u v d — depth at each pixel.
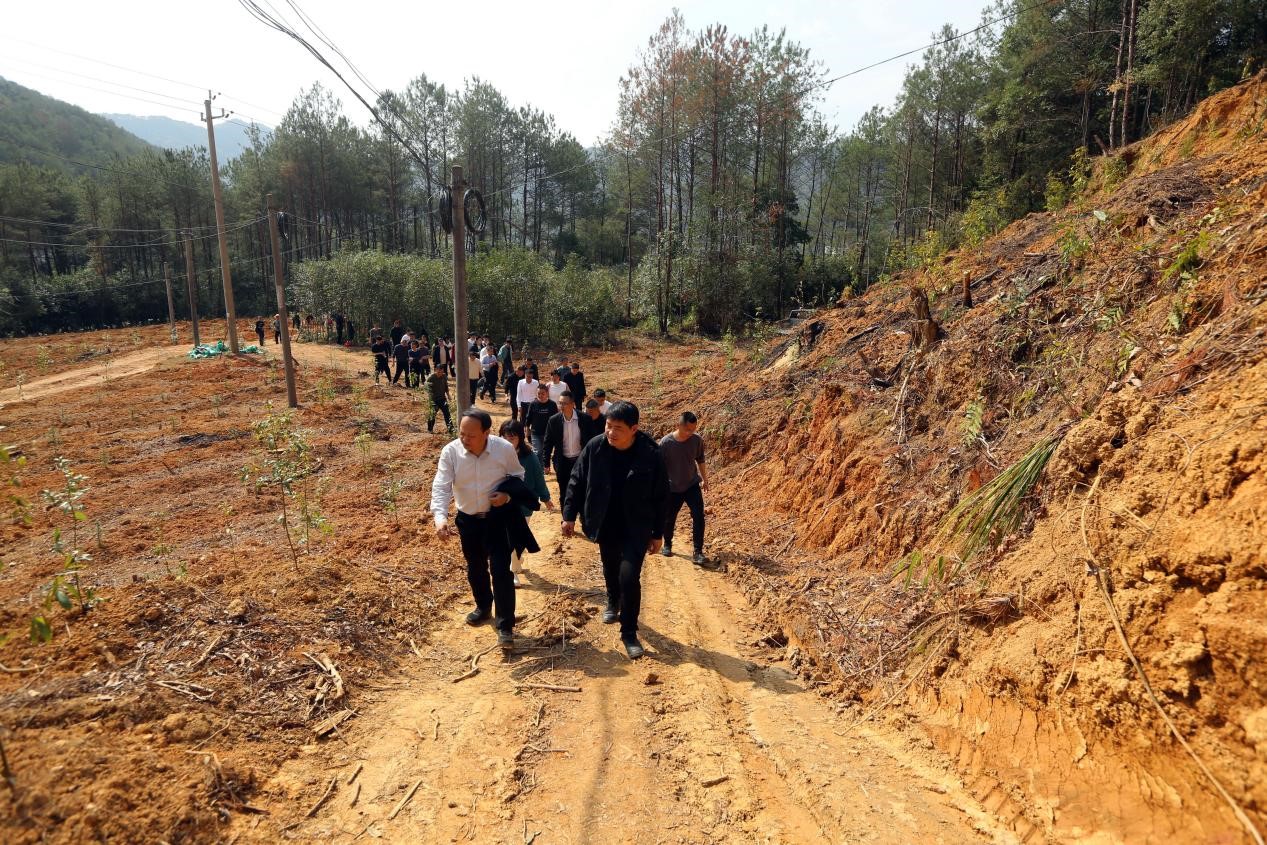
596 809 3.20
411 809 3.16
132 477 11.20
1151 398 3.73
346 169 52.59
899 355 7.96
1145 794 2.62
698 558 6.84
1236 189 6.21
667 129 35.03
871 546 5.81
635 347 30.67
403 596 5.41
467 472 4.84
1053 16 28.34
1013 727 3.28
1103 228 6.98
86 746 2.88
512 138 54.09
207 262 59.84
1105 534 3.34
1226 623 2.52
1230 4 19.48
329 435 14.52
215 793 2.95
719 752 3.66
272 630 4.37
